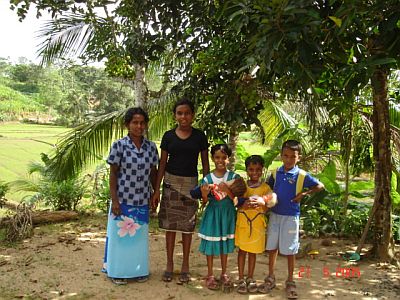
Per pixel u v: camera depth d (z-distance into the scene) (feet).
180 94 17.79
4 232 18.89
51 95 169.89
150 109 24.07
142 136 13.25
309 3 8.64
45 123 150.82
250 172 12.37
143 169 12.96
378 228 15.88
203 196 12.15
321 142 20.83
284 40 9.37
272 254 12.68
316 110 19.76
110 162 12.79
